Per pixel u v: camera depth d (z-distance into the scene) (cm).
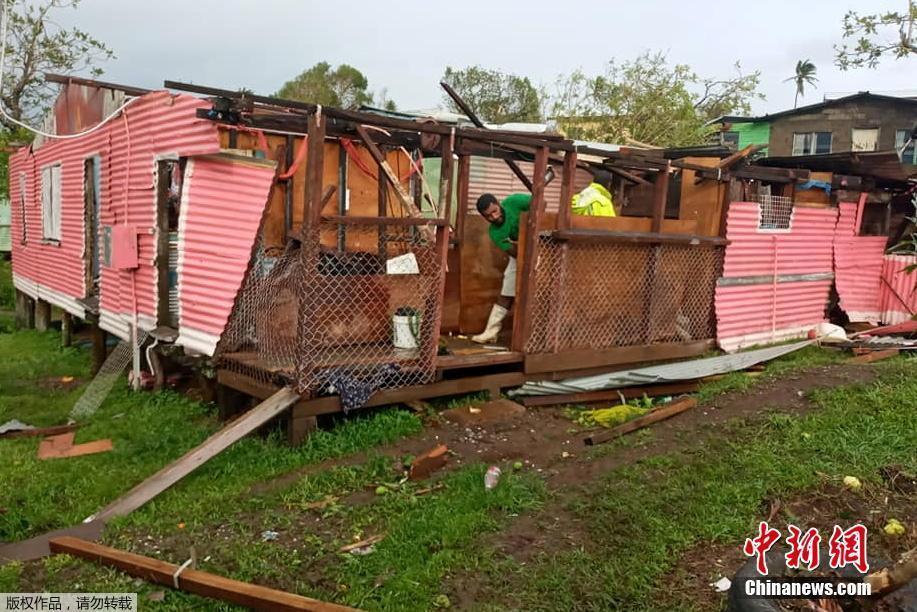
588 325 746
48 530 465
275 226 790
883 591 302
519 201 738
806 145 2922
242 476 529
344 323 626
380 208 824
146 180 764
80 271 978
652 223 789
